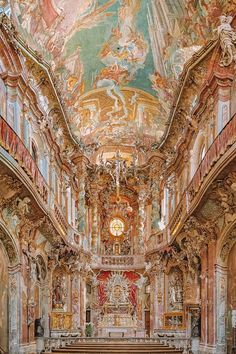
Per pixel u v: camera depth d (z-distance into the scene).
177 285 28.52
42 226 22.31
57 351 21.56
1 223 17.89
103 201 36.81
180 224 23.08
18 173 16.53
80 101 31.73
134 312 34.41
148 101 32.34
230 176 16.02
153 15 24.59
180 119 26.58
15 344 19.05
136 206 36.75
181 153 26.59
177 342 23.30
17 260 19.48
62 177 30.09
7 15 18.48
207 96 20.52
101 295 34.72
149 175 34.75
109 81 30.80
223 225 18.91
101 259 35.00
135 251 35.91
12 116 19.30
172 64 26.08
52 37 23.86
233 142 15.13
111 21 25.67
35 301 23.06
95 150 36.34
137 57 28.28
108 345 23.03
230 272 19.11
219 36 18.00
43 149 24.33
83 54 27.48
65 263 29.22
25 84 20.05
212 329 19.73
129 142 36.72
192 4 21.06
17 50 19.20
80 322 30.67
